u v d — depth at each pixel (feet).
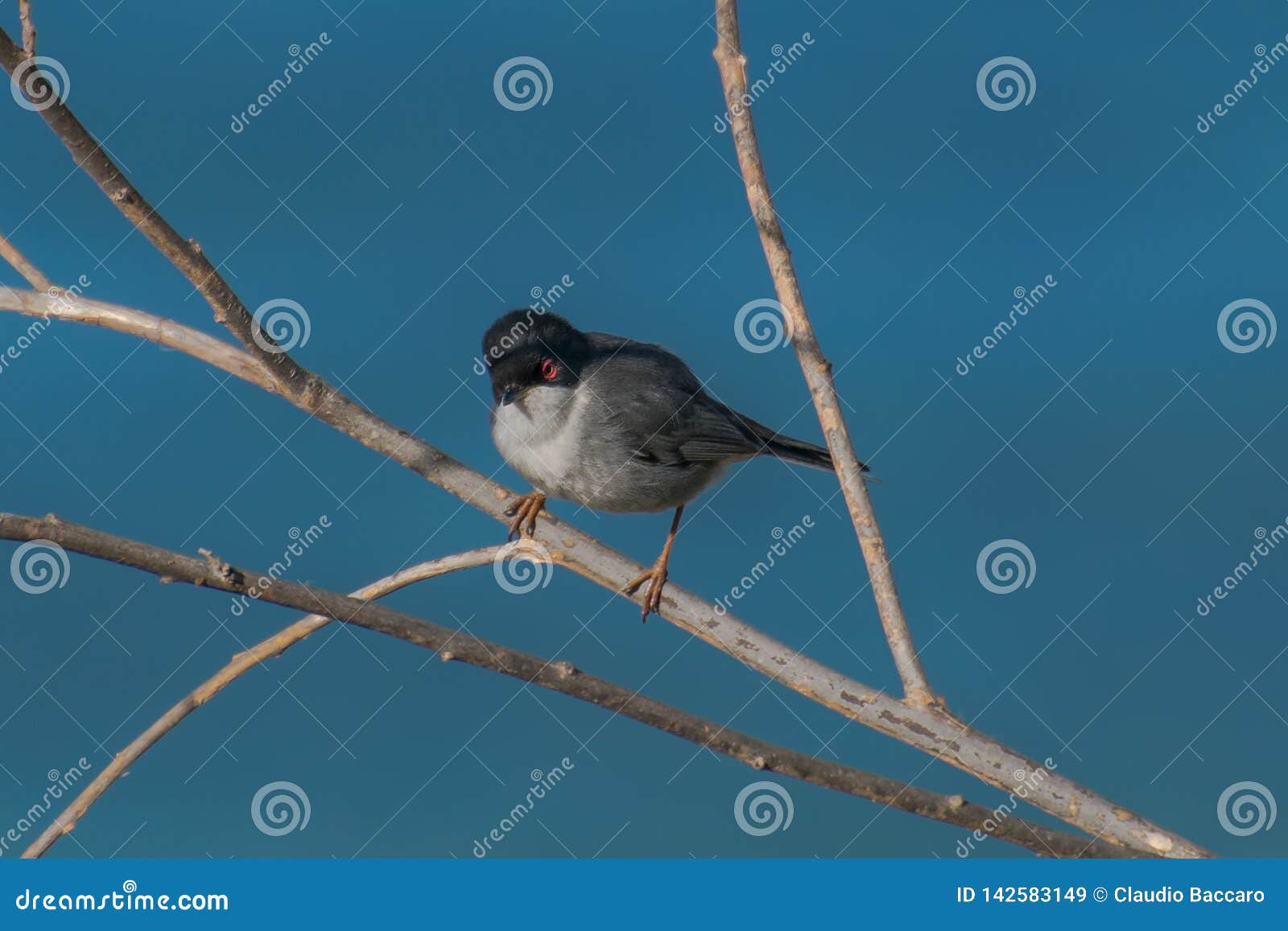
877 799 26.91
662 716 26.58
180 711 28.32
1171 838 27.58
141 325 30.12
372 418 32.45
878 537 31.01
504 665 26.58
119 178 27.30
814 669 30.19
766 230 32.27
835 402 32.01
